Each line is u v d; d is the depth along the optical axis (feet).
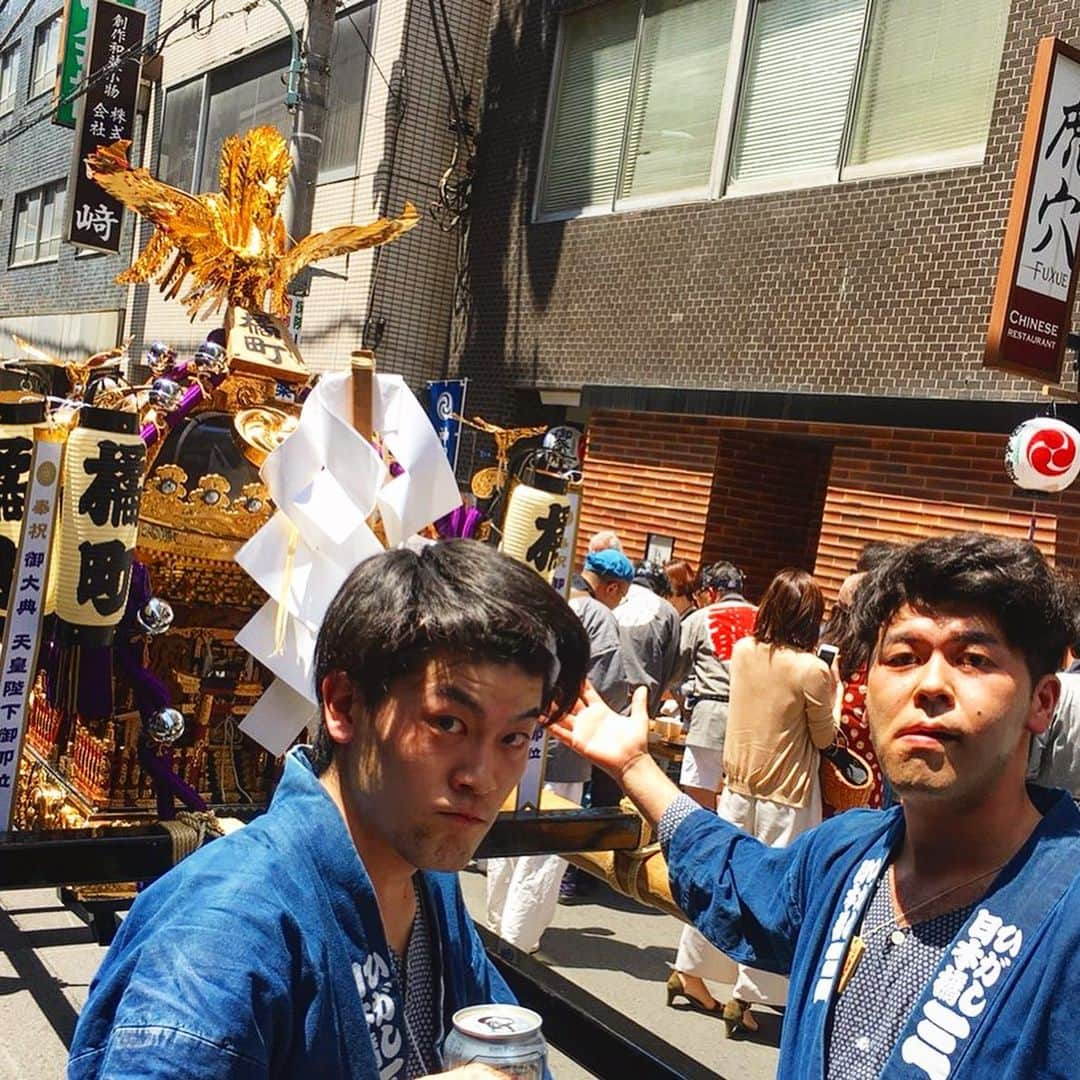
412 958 4.69
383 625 4.05
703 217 27.40
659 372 28.12
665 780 6.89
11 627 8.24
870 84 24.48
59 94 46.93
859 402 23.26
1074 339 18.97
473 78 35.12
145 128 50.37
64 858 7.56
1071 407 19.61
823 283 24.41
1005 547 4.96
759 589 28.22
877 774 14.07
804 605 13.73
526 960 8.70
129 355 50.34
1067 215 18.12
